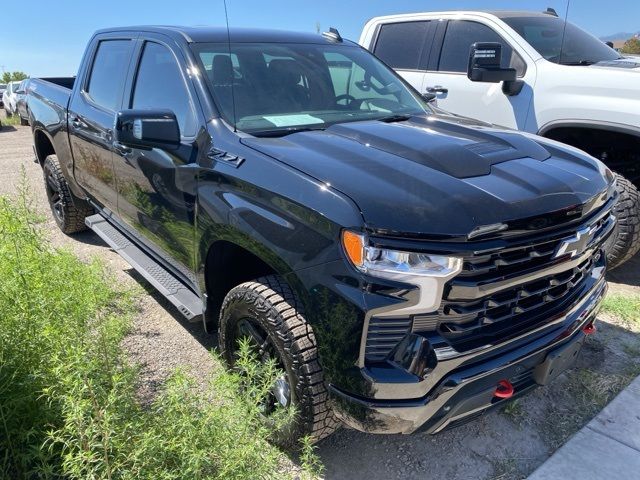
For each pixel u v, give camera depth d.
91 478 1.77
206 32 3.39
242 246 2.47
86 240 5.37
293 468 2.46
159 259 3.56
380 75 3.82
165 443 1.94
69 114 4.56
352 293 1.99
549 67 4.71
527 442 2.69
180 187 2.91
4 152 11.62
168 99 3.26
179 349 3.38
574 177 2.48
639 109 4.12
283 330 2.27
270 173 2.34
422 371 2.01
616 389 3.07
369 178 2.17
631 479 2.43
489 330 2.18
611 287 4.38
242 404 2.07
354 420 2.11
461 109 5.33
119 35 4.11
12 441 2.14
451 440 2.70
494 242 2.03
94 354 2.23
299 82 3.30
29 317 2.25
